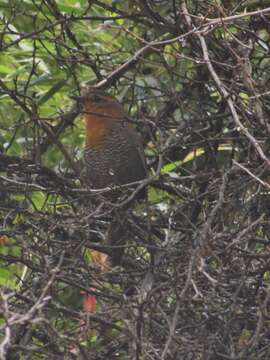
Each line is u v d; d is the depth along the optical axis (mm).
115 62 12312
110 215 10281
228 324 8531
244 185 9273
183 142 10188
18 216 9781
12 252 11039
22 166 9977
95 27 12586
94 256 10609
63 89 12258
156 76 11617
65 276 9227
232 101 9172
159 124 10438
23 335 9477
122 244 10008
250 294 9078
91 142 11156
